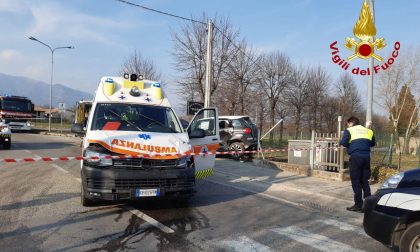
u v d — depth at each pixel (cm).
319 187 928
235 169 1217
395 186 445
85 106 1877
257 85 3077
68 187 847
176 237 529
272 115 3691
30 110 3194
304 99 4134
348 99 5003
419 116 3141
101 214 634
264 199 800
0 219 594
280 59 3681
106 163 612
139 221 601
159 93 830
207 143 809
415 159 1800
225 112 2702
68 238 513
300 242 519
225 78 2622
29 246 481
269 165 1256
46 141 2234
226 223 606
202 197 802
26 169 1101
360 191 711
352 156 721
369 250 490
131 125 725
